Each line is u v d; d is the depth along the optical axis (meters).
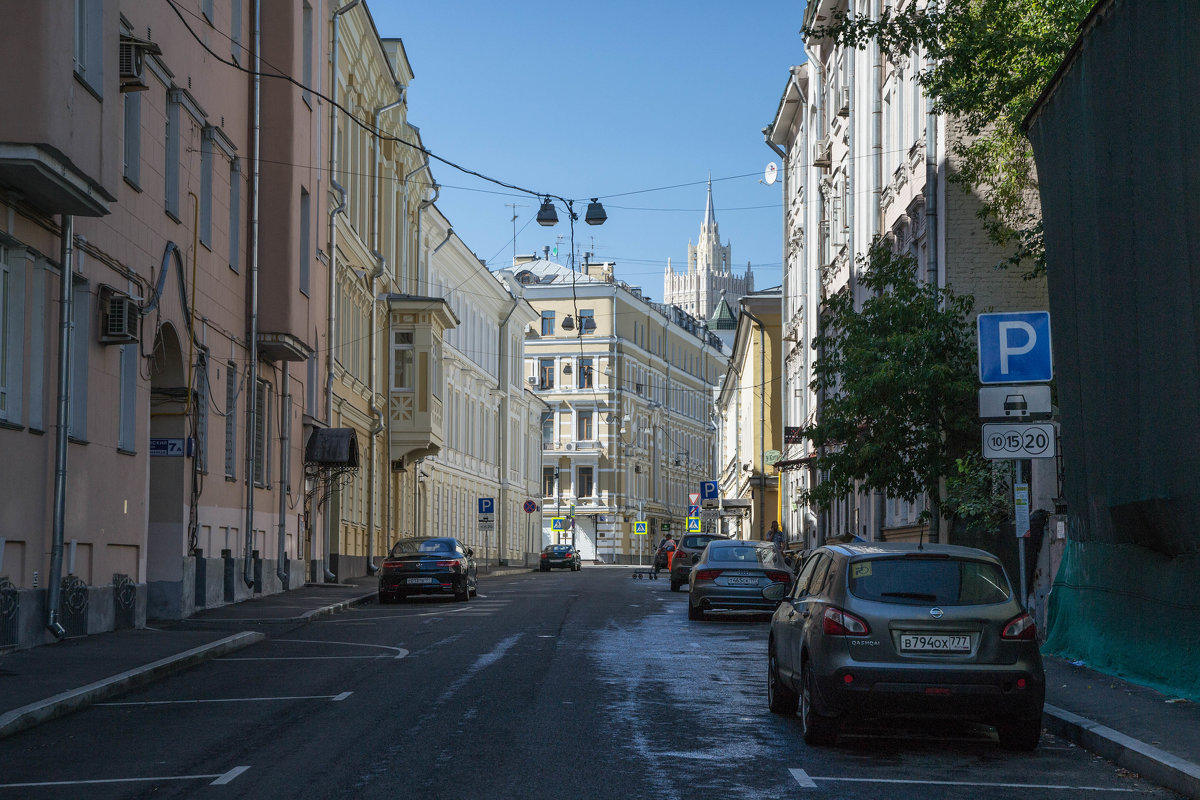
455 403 60.56
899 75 31.80
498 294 70.31
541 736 10.77
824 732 10.62
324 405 35.56
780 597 12.91
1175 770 9.03
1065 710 11.79
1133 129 12.85
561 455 100.69
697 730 11.30
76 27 16.77
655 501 108.56
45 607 17.19
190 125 23.62
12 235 16.14
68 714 12.17
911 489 22.19
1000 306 26.84
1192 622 12.25
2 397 16.27
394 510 47.81
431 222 54.09
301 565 32.88
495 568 67.50
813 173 49.59
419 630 21.53
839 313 23.55
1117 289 13.54
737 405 87.69
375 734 10.81
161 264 21.73
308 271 32.09
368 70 42.72
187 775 9.15
